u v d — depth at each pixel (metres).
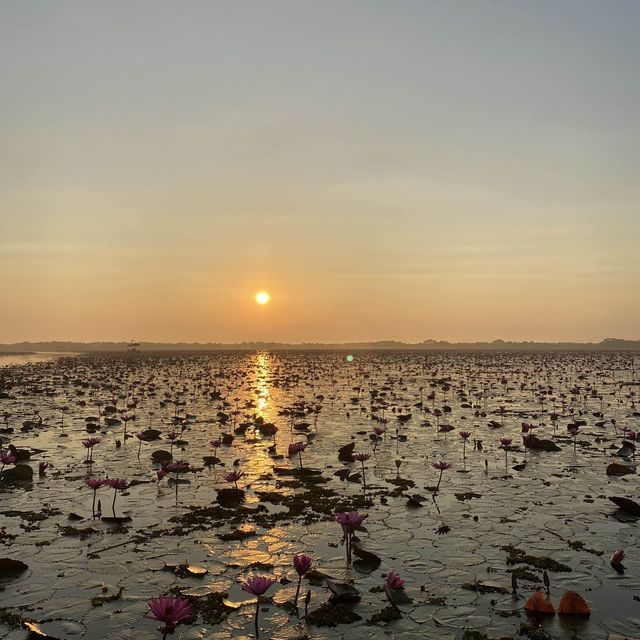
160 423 25.47
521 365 76.94
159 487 14.45
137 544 10.35
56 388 43.22
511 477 15.28
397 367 73.50
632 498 13.19
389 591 8.00
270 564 9.45
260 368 74.19
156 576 9.00
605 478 15.16
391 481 14.91
